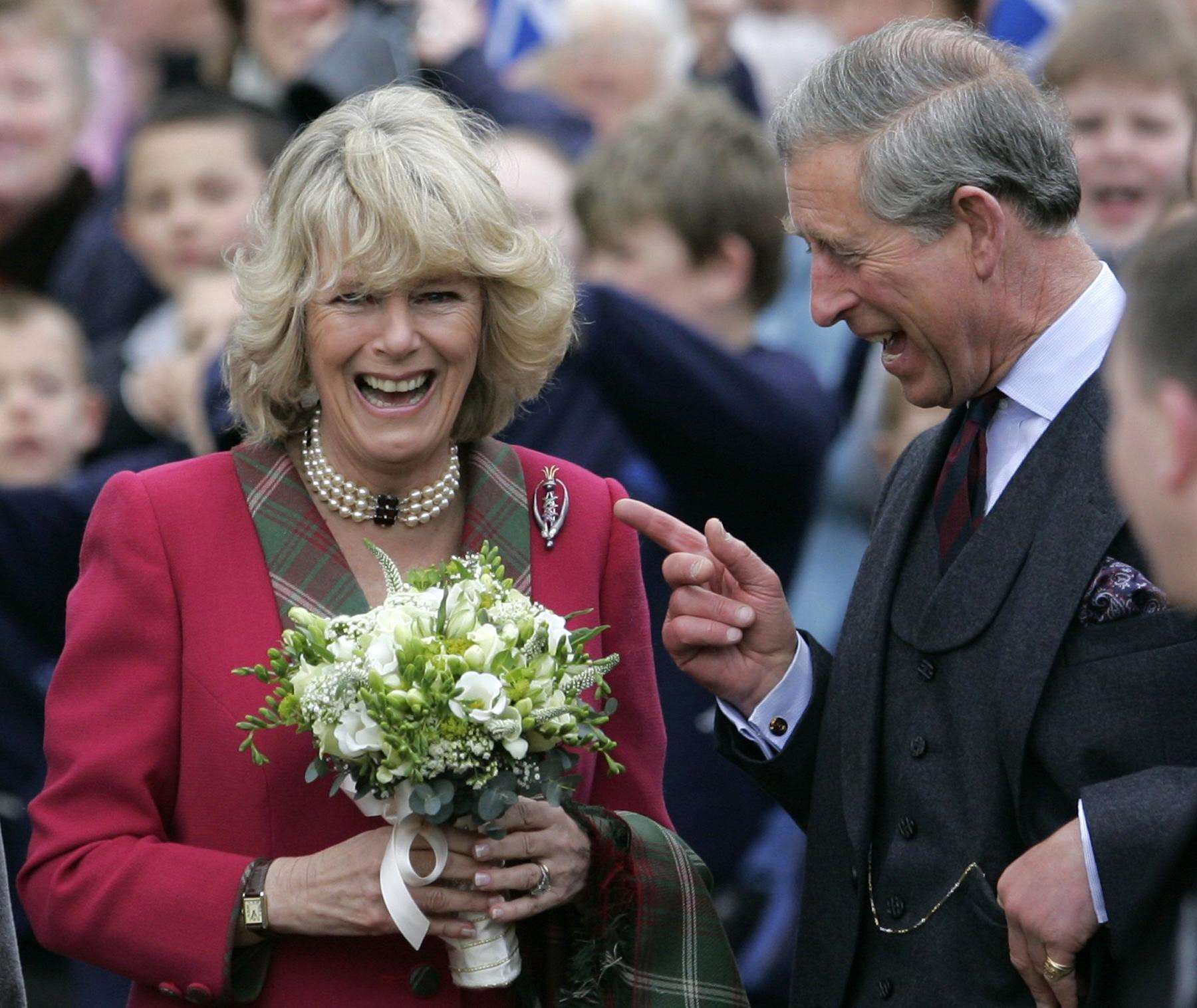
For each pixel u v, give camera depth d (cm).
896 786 1185
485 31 2914
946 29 1183
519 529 1241
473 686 1049
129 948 1137
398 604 1091
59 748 1172
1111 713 1094
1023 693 1114
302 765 1167
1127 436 817
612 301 1752
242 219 2188
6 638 1839
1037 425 1163
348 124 1179
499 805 1062
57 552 1862
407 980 1166
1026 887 1079
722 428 1784
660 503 1839
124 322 2303
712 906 1240
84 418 2098
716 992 1223
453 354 1175
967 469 1192
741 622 1254
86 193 2422
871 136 1137
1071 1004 1091
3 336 2033
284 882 1129
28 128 2372
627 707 1270
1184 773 1064
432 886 1123
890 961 1178
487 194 1170
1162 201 1883
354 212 1138
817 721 1278
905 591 1203
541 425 1777
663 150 1909
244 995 1153
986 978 1132
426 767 1055
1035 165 1130
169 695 1173
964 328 1143
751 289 1919
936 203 1123
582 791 1237
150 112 2248
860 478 2044
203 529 1192
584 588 1246
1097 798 1070
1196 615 1045
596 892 1180
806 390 1864
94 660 1176
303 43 2553
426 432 1183
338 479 1212
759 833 1880
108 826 1158
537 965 1209
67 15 2406
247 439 1255
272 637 1173
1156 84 1870
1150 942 790
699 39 2755
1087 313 1147
